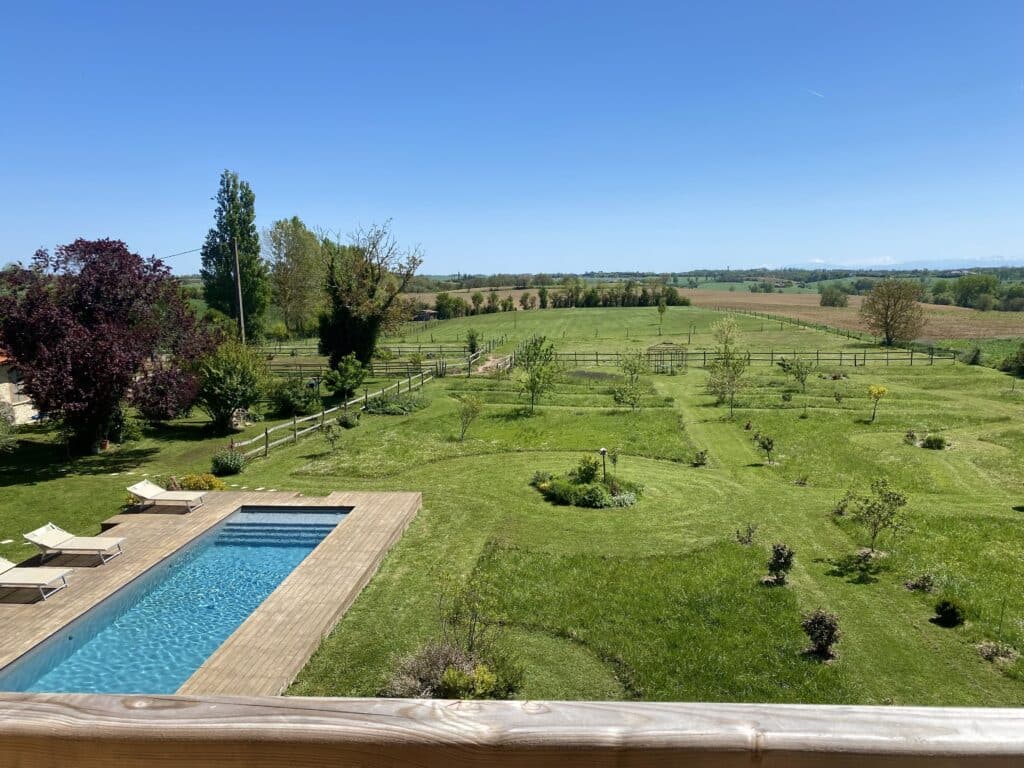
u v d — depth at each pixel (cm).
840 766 125
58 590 1170
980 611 1149
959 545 1447
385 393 3194
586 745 126
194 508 1636
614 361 4541
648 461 2150
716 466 2086
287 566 1341
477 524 1577
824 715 128
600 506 1697
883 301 5009
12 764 140
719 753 125
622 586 1252
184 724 134
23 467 2069
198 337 2342
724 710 130
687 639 1069
